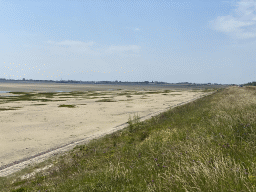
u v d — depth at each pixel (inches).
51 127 863.1
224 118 397.7
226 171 179.8
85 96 2723.9
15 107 1521.9
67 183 262.7
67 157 456.1
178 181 189.3
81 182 244.4
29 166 430.0
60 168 378.0
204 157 228.5
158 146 343.0
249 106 472.1
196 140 302.0
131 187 202.1
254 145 236.1
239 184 162.4
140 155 324.8
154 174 227.5
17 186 316.8
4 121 993.5
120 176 234.2
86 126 874.8
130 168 268.8
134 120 799.1
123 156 354.9
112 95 2933.1
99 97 2536.9
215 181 167.0
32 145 614.2
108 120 1007.6
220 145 254.8
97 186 216.4
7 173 402.6
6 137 705.6
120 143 506.9
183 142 323.3
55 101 2016.5
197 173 189.6
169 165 241.9
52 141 654.5
